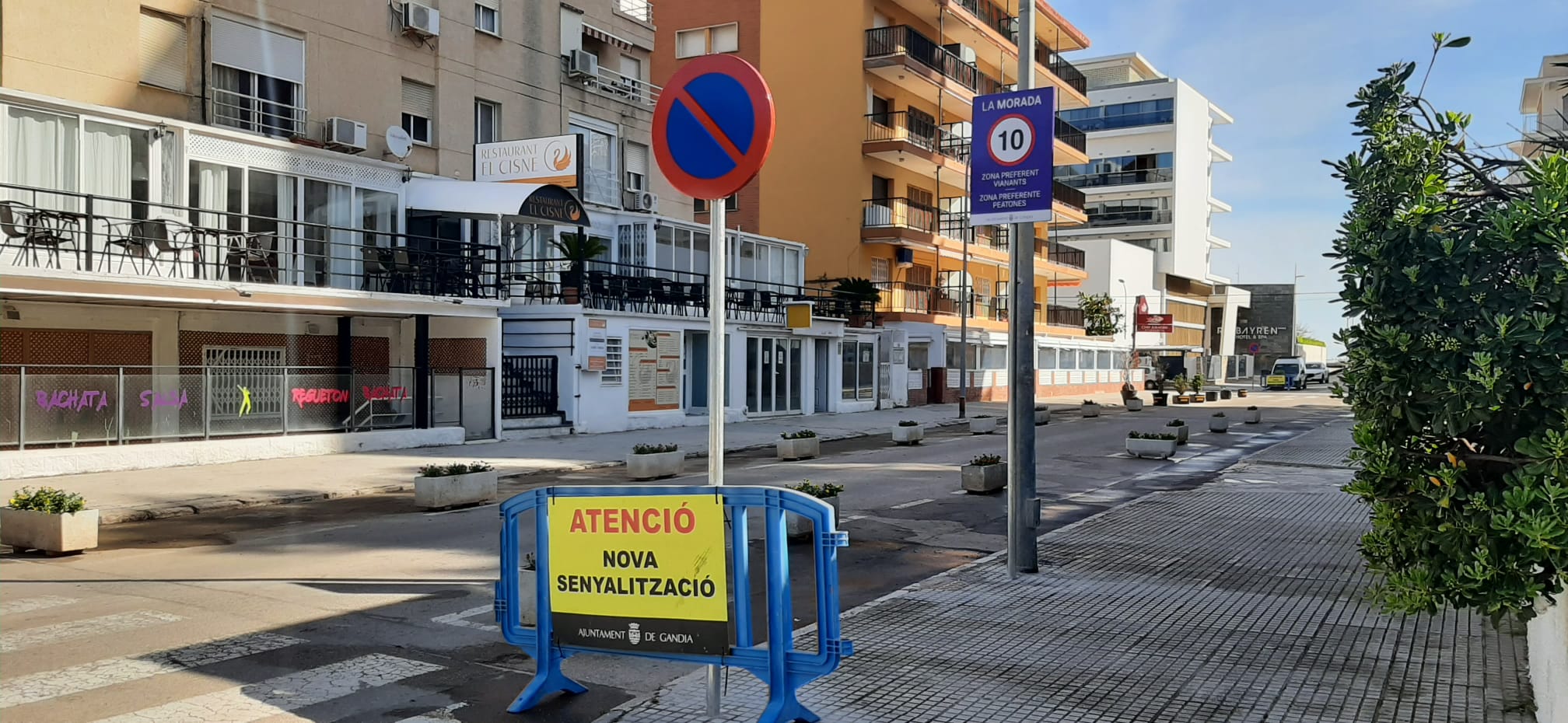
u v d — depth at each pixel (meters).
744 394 30.67
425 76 24.61
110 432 16.45
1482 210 4.37
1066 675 6.17
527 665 6.54
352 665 6.48
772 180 42.28
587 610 5.34
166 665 6.44
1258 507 13.66
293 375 18.95
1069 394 57.34
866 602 8.42
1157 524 12.17
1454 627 7.31
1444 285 4.07
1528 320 3.71
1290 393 65.62
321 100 21.97
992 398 48.09
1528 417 3.96
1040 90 8.85
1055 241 55.34
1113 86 78.00
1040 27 52.62
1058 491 15.77
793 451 20.48
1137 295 70.50
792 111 41.94
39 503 10.51
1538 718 5.26
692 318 28.31
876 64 40.53
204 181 18.56
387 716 5.55
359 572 9.48
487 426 22.31
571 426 24.36
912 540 11.35
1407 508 4.34
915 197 45.31
